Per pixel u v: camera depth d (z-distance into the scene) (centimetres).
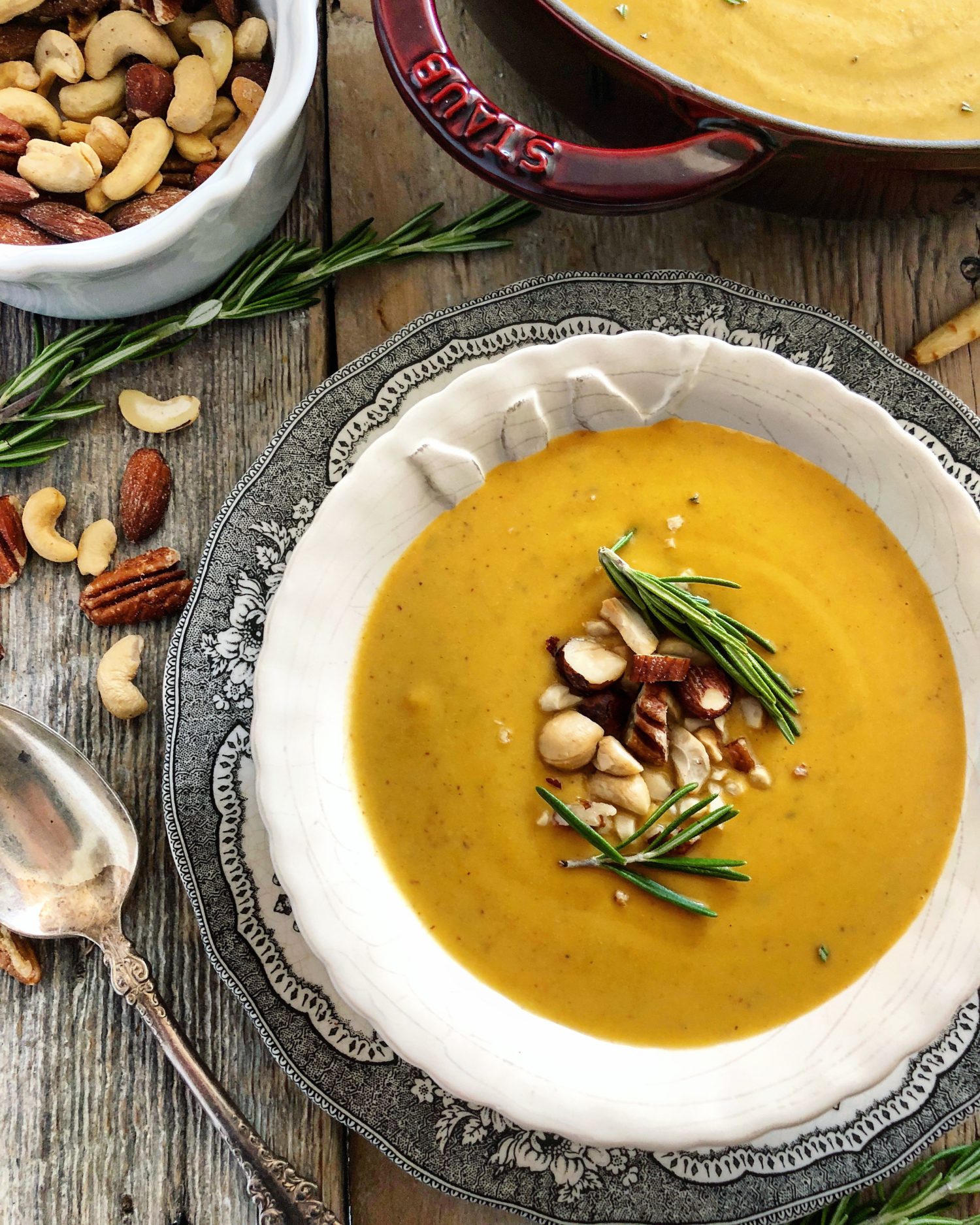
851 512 49
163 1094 54
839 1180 51
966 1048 51
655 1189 51
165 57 52
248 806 51
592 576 48
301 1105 53
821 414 48
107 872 53
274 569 51
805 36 51
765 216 55
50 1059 53
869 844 48
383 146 55
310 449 51
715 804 47
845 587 48
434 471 48
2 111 51
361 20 56
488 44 56
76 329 55
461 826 48
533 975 48
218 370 55
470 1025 47
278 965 50
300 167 54
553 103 52
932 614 48
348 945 47
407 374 51
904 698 48
